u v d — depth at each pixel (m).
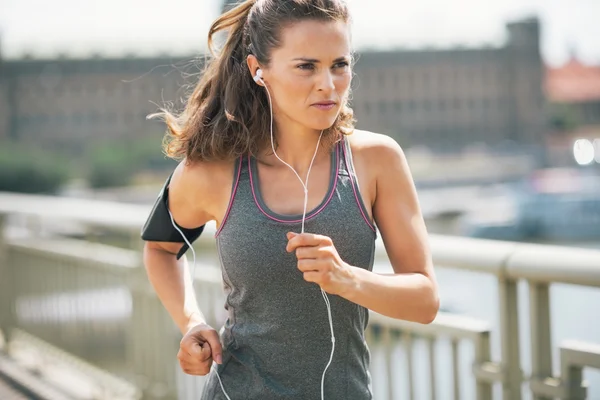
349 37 1.40
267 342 1.47
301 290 1.43
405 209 1.46
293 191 1.45
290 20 1.38
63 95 69.69
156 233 1.65
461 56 77.69
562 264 1.82
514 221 39.94
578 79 96.81
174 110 1.73
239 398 1.50
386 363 2.41
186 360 1.52
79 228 4.04
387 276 1.37
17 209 4.65
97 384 3.91
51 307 4.38
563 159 73.44
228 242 1.46
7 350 4.91
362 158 1.47
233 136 1.48
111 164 61.81
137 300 3.54
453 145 77.19
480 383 2.08
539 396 1.94
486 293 9.98
